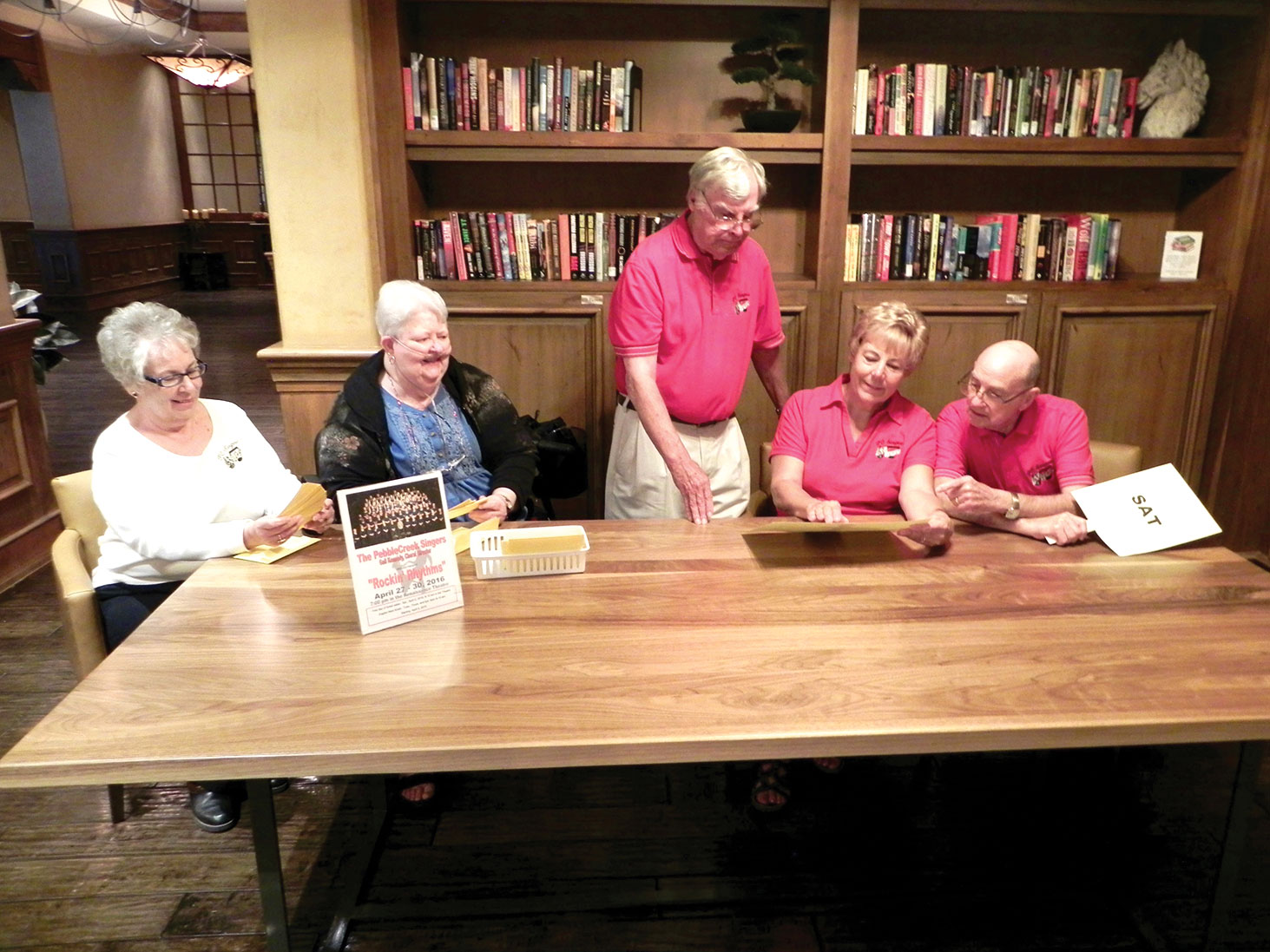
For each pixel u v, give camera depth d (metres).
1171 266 3.68
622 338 2.43
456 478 2.38
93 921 1.96
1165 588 1.79
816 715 1.35
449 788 2.39
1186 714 1.36
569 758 1.29
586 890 1.96
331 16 3.09
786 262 3.81
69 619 2.03
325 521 2.07
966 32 3.61
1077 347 3.58
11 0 8.96
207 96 13.41
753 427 3.63
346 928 1.90
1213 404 3.70
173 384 2.00
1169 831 2.23
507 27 3.52
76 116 10.58
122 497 2.02
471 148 3.32
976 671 1.48
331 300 3.33
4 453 3.67
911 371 2.07
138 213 12.09
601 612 1.69
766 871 2.08
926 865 2.10
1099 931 1.94
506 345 3.49
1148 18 3.63
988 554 1.97
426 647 1.55
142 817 2.30
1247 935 1.91
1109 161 3.44
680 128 3.64
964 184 3.78
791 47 3.40
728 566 1.90
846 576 1.85
